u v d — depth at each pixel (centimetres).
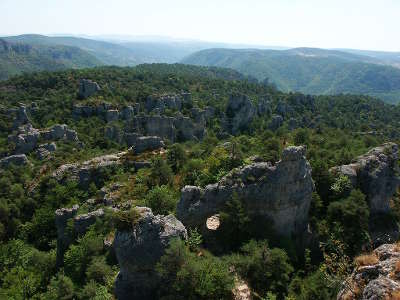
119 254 3934
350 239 5156
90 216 6088
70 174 9088
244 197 5097
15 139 12738
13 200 9144
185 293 3625
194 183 6650
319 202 5516
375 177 6194
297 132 10119
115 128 14388
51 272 6197
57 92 18738
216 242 4775
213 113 18888
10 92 18488
